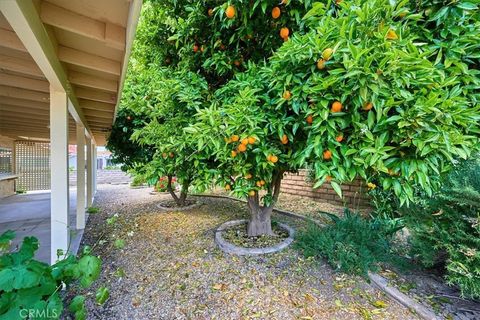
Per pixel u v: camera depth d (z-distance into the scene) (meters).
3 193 6.90
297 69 1.57
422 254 2.18
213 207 4.74
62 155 2.19
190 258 2.60
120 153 5.36
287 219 3.82
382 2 1.28
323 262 2.45
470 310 1.85
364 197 4.27
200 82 2.42
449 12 1.34
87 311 1.86
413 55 1.24
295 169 2.38
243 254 2.59
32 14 1.27
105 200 5.91
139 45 3.54
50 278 1.50
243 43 2.37
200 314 1.84
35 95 2.84
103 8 1.55
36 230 3.68
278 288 2.11
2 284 1.30
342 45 1.32
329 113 1.44
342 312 1.84
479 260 1.79
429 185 1.44
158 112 2.56
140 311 1.87
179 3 2.62
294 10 1.73
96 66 2.15
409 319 1.78
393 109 1.41
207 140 1.90
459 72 1.45
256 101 1.87
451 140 1.31
